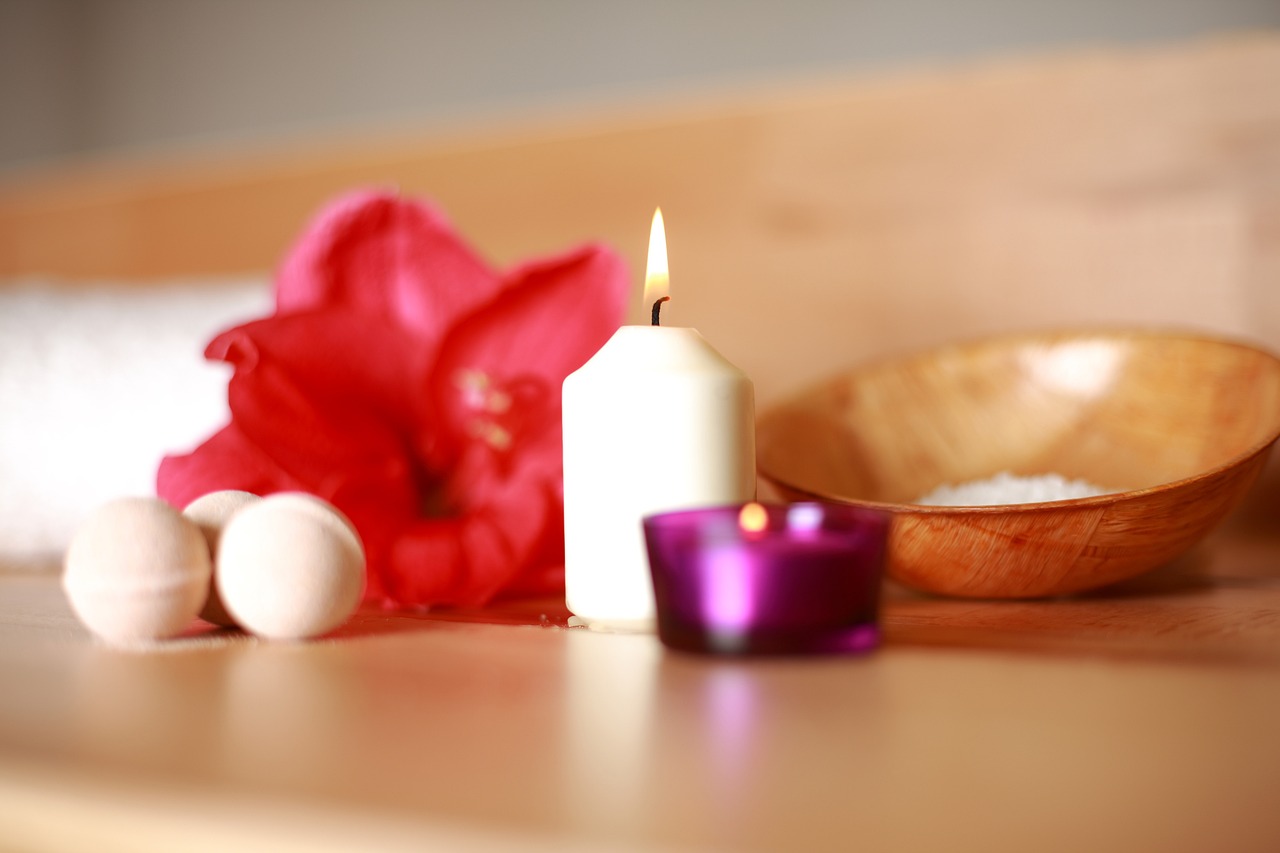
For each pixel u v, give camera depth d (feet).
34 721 1.69
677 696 1.75
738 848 1.41
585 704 1.73
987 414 2.56
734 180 3.41
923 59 3.60
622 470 2.02
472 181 3.78
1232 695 1.74
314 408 2.29
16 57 5.24
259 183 4.11
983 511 2.10
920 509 2.12
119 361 3.09
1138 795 1.51
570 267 2.38
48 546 3.03
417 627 2.10
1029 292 3.07
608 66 4.07
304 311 2.37
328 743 1.63
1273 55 2.92
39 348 3.13
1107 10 3.37
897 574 2.22
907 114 3.21
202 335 3.10
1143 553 2.14
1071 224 3.05
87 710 1.73
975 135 3.13
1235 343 2.39
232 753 1.61
